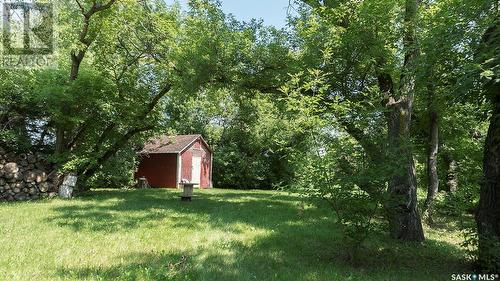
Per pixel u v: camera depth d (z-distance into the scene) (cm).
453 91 542
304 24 1166
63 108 1504
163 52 1695
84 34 1514
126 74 1764
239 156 3127
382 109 696
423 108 1175
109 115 1664
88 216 984
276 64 1313
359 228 615
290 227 949
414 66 714
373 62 963
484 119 641
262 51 1306
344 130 667
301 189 627
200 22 1362
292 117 725
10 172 1423
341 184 600
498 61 503
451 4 704
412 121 1327
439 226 1138
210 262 584
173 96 1833
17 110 1503
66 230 783
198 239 758
